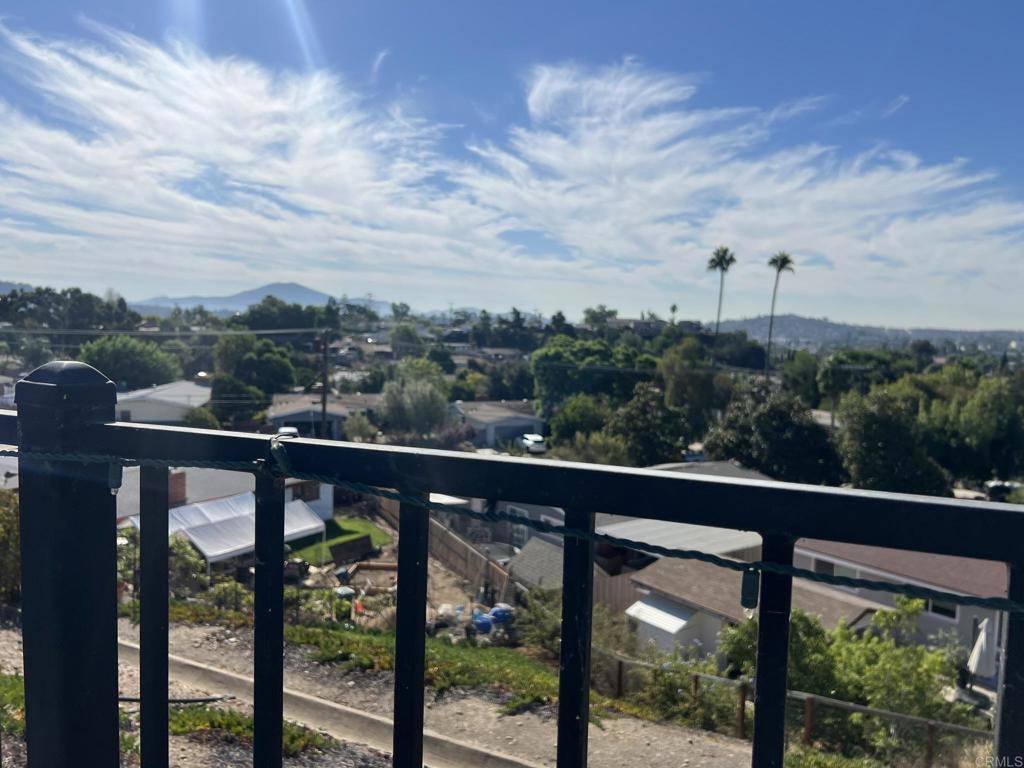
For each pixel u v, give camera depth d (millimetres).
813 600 17359
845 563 18688
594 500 1202
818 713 9398
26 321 58562
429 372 53844
